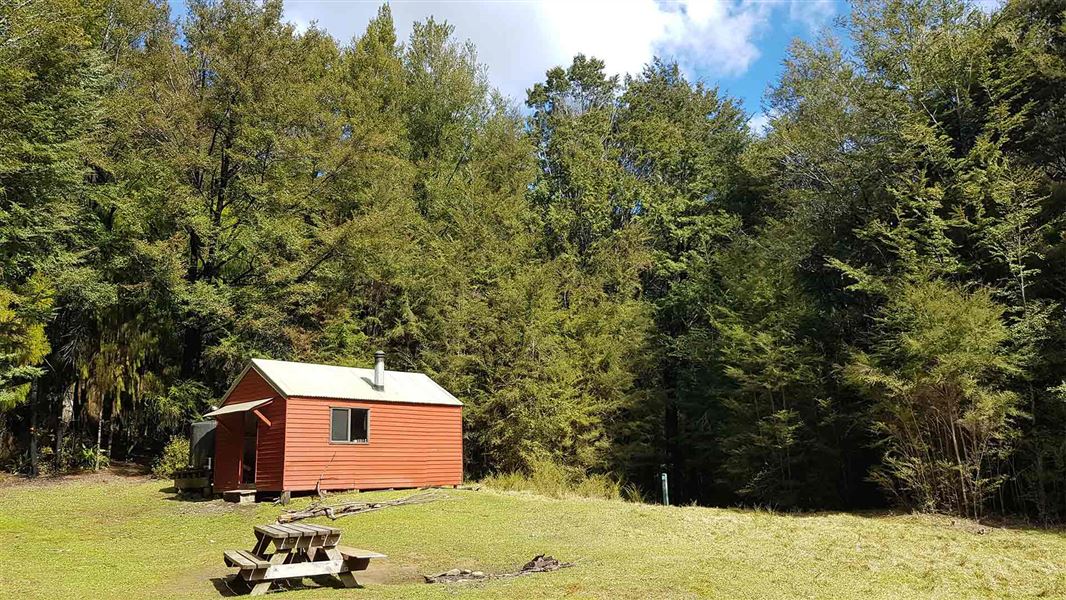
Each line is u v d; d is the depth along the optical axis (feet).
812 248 79.25
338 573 28.02
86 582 29.27
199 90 82.28
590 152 109.91
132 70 82.07
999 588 28.43
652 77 129.90
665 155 111.86
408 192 95.30
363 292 91.81
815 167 82.84
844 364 70.18
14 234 65.62
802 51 83.92
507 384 84.28
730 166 106.42
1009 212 58.59
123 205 75.15
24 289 67.77
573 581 26.78
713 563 30.81
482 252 92.63
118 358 81.35
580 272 97.60
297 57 86.22
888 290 62.34
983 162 61.16
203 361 87.92
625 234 99.76
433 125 106.01
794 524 48.21
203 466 62.95
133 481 72.28
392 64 102.99
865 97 71.82
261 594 26.43
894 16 70.49
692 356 88.07
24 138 65.10
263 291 80.84
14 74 61.46
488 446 86.58
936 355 55.52
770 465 75.25
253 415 58.49
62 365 81.25
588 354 88.99
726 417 85.97
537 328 85.25
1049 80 63.31
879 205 71.05
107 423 87.81
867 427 66.13
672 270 100.53
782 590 25.54
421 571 31.45
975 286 61.41
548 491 63.62
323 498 52.29
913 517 54.39
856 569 30.96
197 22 82.23
